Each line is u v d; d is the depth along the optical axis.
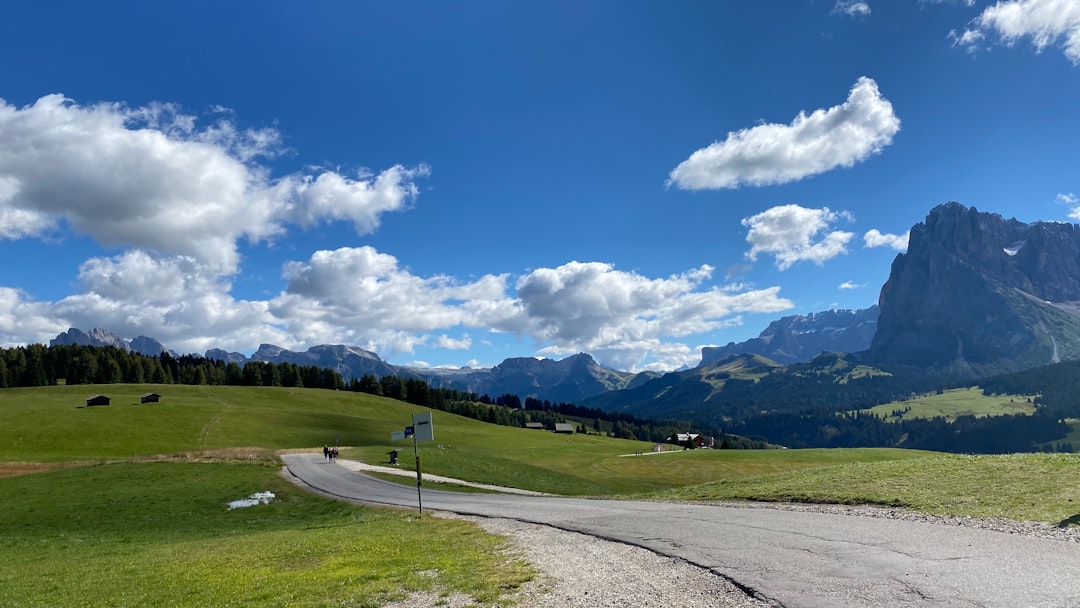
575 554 16.44
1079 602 9.94
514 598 12.62
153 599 15.71
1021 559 12.79
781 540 16.17
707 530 18.55
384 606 13.16
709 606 10.94
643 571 13.88
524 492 48.59
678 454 104.00
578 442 158.25
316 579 16.06
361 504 39.41
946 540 15.04
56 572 21.77
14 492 51.53
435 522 26.36
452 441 137.50
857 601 10.53
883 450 101.69
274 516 39.41
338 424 141.12
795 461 93.50
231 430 120.56
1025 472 24.34
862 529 17.17
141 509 43.06
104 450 98.31
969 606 9.97
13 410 123.19
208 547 24.89
